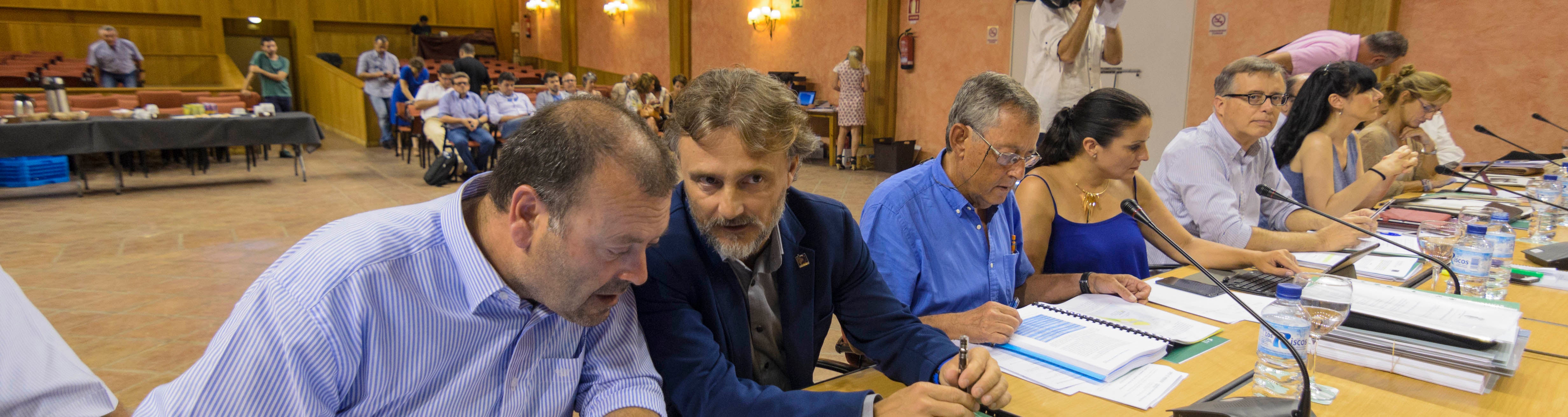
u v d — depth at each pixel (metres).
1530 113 5.24
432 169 7.20
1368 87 2.82
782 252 1.27
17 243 4.63
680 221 1.21
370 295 0.94
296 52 13.41
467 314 0.99
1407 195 3.37
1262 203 2.90
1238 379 1.28
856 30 8.91
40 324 1.01
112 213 5.62
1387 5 5.55
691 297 1.22
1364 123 3.70
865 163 8.77
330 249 0.96
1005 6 7.60
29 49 11.56
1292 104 3.18
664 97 9.27
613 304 0.98
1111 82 7.02
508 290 0.97
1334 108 2.87
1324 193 2.84
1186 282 1.86
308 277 0.93
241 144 7.02
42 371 0.98
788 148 1.10
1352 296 1.36
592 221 0.86
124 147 6.44
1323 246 2.31
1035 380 1.26
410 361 0.98
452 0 14.87
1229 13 6.29
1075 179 2.08
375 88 10.20
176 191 6.70
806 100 9.14
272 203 6.20
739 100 1.07
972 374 1.14
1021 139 1.60
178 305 3.46
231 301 3.53
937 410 1.07
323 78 11.82
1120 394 1.21
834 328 3.30
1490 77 5.38
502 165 0.91
